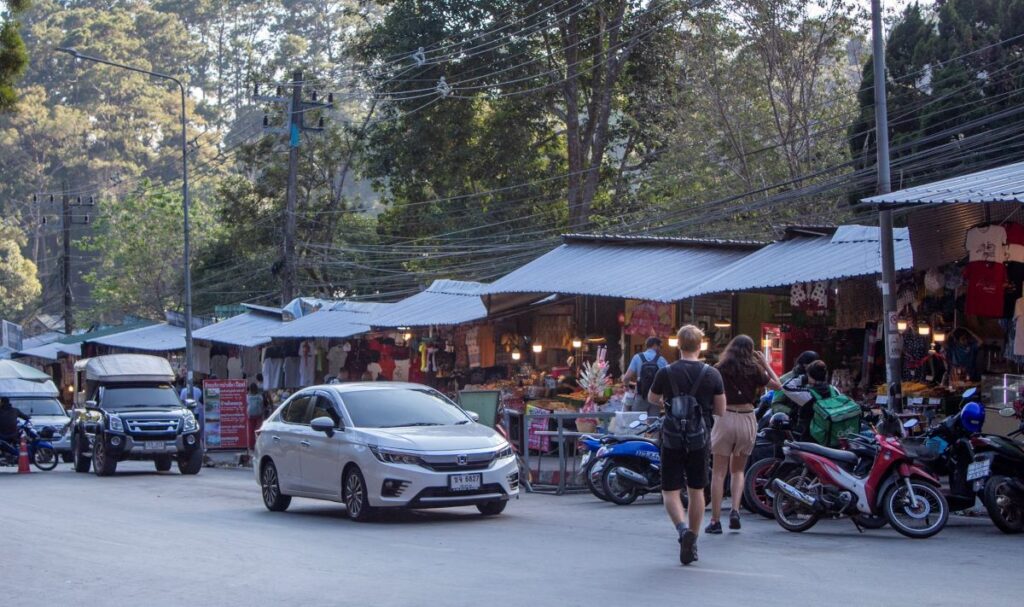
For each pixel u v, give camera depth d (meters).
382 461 13.41
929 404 16.58
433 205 41.91
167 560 10.79
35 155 83.56
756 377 11.53
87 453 26.22
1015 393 14.51
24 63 13.99
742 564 9.77
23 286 74.69
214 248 53.34
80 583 9.56
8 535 13.09
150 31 96.62
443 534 12.47
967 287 15.51
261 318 35.97
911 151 27.75
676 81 38.84
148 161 87.00
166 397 26.58
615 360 23.59
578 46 40.44
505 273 38.59
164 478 24.27
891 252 15.73
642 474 15.16
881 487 11.55
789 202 32.22
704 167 34.91
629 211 40.16
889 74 29.47
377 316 27.75
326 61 84.25
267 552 11.20
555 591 8.61
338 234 46.44
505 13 40.09
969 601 8.01
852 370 19.52
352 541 11.98
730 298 21.52
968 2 28.61
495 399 18.06
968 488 12.01
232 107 95.06
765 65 34.22
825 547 10.78
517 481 14.13
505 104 40.91
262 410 29.83
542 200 41.47
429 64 39.72
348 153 46.47
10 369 33.47
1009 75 26.94
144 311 59.53
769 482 12.34
